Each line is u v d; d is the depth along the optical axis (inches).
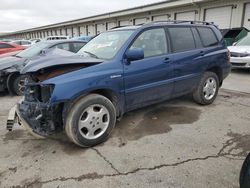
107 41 155.9
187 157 116.7
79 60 126.6
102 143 133.0
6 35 3671.3
